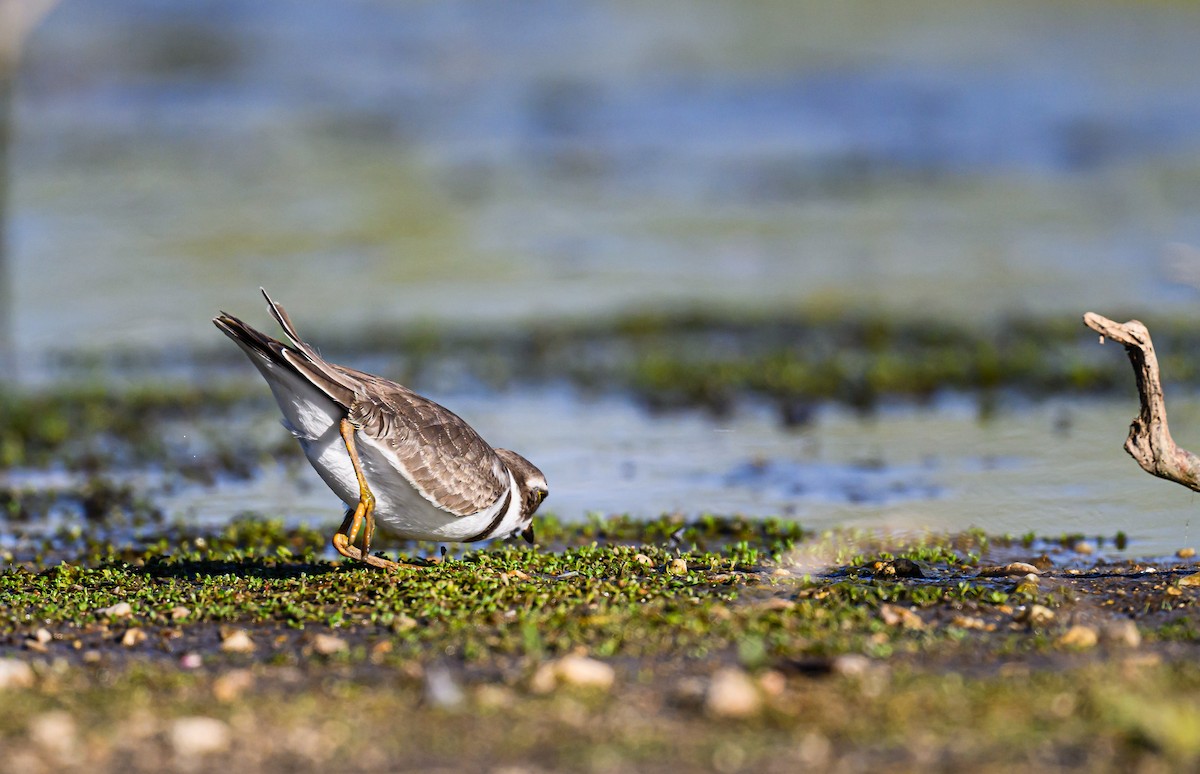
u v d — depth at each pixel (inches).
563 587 346.0
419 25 1898.4
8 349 776.9
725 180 1251.8
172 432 624.4
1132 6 1861.5
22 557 438.9
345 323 834.8
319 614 333.1
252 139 1397.6
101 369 742.5
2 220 824.3
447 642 306.7
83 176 1242.0
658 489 528.1
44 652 308.5
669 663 289.0
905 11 1902.1
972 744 238.1
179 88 1592.0
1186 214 1081.4
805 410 646.5
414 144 1391.5
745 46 1753.2
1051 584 361.7
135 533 472.4
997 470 537.0
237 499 524.7
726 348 771.4
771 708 257.1
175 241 1037.2
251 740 247.4
